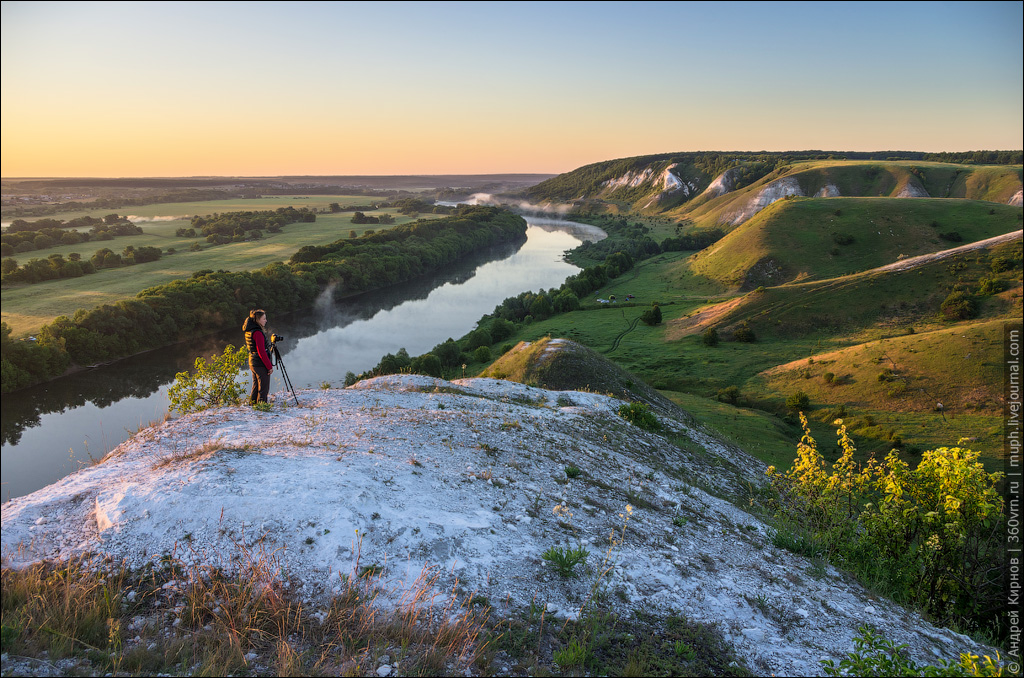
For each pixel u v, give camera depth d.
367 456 8.78
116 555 5.59
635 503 10.28
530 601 6.03
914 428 54.16
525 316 129.12
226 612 5.01
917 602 9.92
